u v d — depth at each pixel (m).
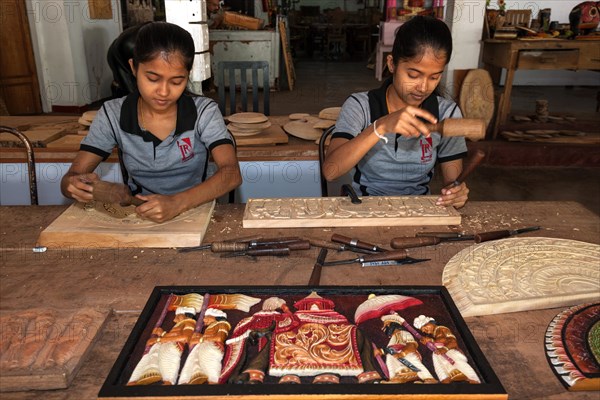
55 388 0.80
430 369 0.82
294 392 0.74
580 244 1.28
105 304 1.02
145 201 1.33
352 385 0.76
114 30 7.68
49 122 2.90
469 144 4.91
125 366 0.82
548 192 4.20
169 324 0.93
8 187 2.51
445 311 0.98
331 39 11.59
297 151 2.46
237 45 7.56
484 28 4.98
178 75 1.38
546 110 5.58
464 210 1.54
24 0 5.98
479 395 0.74
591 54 4.55
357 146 1.49
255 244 1.26
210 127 1.69
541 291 1.05
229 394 0.74
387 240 1.33
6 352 0.84
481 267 1.15
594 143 4.90
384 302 0.99
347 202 1.54
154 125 1.66
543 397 0.78
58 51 6.29
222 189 1.52
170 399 0.73
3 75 5.99
